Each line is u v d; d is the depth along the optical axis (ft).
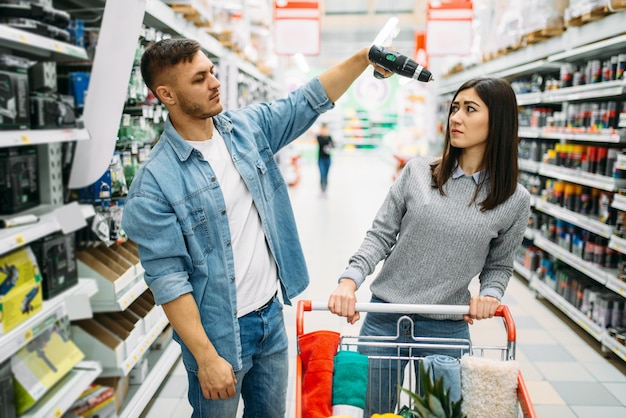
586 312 12.43
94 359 7.77
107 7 6.88
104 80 7.14
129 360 8.09
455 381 4.73
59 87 7.64
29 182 6.89
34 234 5.98
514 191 5.40
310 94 5.96
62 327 7.55
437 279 5.63
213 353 4.96
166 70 4.73
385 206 6.06
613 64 11.39
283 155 38.01
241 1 18.65
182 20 10.85
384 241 5.90
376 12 52.06
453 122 5.28
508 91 5.23
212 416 5.44
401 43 58.90
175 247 4.84
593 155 12.46
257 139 5.70
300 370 4.79
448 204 5.46
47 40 5.96
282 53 22.63
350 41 60.54
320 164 35.58
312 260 19.39
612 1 10.55
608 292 12.16
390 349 6.01
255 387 5.88
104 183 8.11
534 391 10.12
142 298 9.62
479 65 22.27
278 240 5.79
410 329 5.88
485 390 4.62
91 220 8.12
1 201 6.45
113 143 7.45
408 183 5.81
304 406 4.67
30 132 5.86
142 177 4.87
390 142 60.39
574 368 11.06
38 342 6.65
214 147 5.25
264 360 5.77
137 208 4.77
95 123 7.32
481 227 5.38
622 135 10.93
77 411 7.31
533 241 17.44
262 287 5.54
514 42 16.31
